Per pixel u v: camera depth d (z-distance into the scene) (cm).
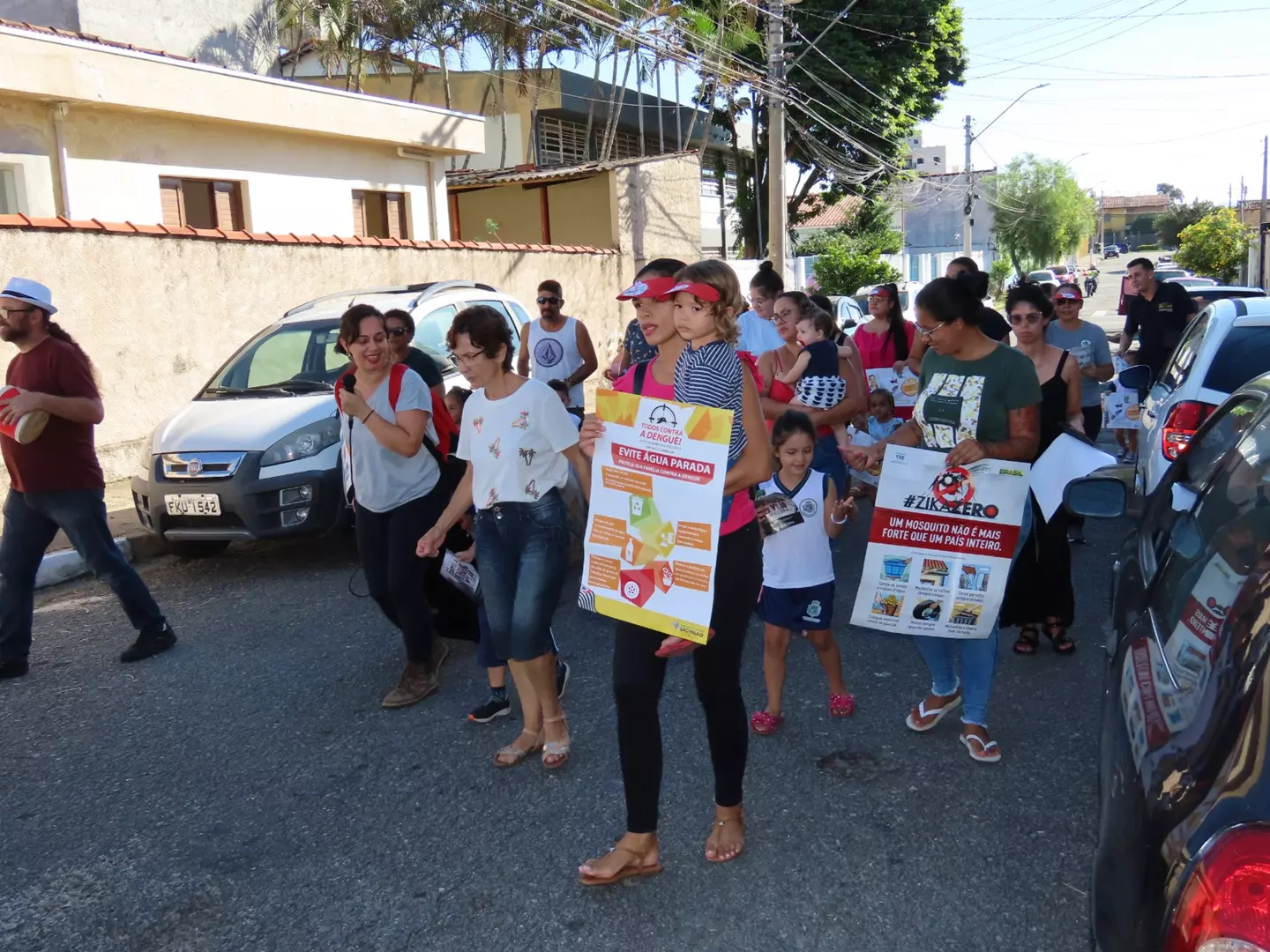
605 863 339
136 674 555
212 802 413
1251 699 177
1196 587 244
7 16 1605
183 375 1098
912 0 3067
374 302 815
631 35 1797
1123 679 253
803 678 511
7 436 530
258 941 324
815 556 434
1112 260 11000
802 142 3198
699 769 419
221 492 702
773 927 317
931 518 399
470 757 441
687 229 2206
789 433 425
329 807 405
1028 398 397
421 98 2698
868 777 407
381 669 546
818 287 3300
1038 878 336
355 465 484
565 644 569
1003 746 429
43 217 1073
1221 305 596
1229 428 331
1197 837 167
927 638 429
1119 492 377
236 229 1438
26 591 556
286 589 697
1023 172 6600
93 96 1163
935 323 402
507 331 405
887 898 329
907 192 5500
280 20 2003
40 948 324
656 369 329
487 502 407
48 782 436
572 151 2966
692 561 311
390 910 337
